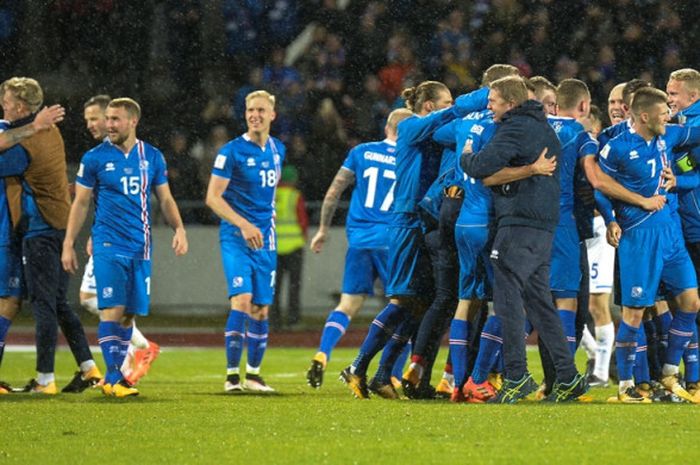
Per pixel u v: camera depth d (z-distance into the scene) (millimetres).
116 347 30094
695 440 20531
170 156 67812
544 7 73562
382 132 71688
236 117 71875
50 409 26109
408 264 29766
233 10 74062
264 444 20234
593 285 35031
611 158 28266
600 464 18000
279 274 58469
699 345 29906
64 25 73125
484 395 28438
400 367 33219
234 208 33062
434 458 18609
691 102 29906
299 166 66000
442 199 28938
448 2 73938
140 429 22375
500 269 26688
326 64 72688
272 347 53406
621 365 28750
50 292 30938
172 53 73812
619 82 73125
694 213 29891
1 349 31406
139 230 30469
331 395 31531
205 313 62875
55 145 30812
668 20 73000
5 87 30484
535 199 26359
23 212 30656
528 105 26359
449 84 72875
